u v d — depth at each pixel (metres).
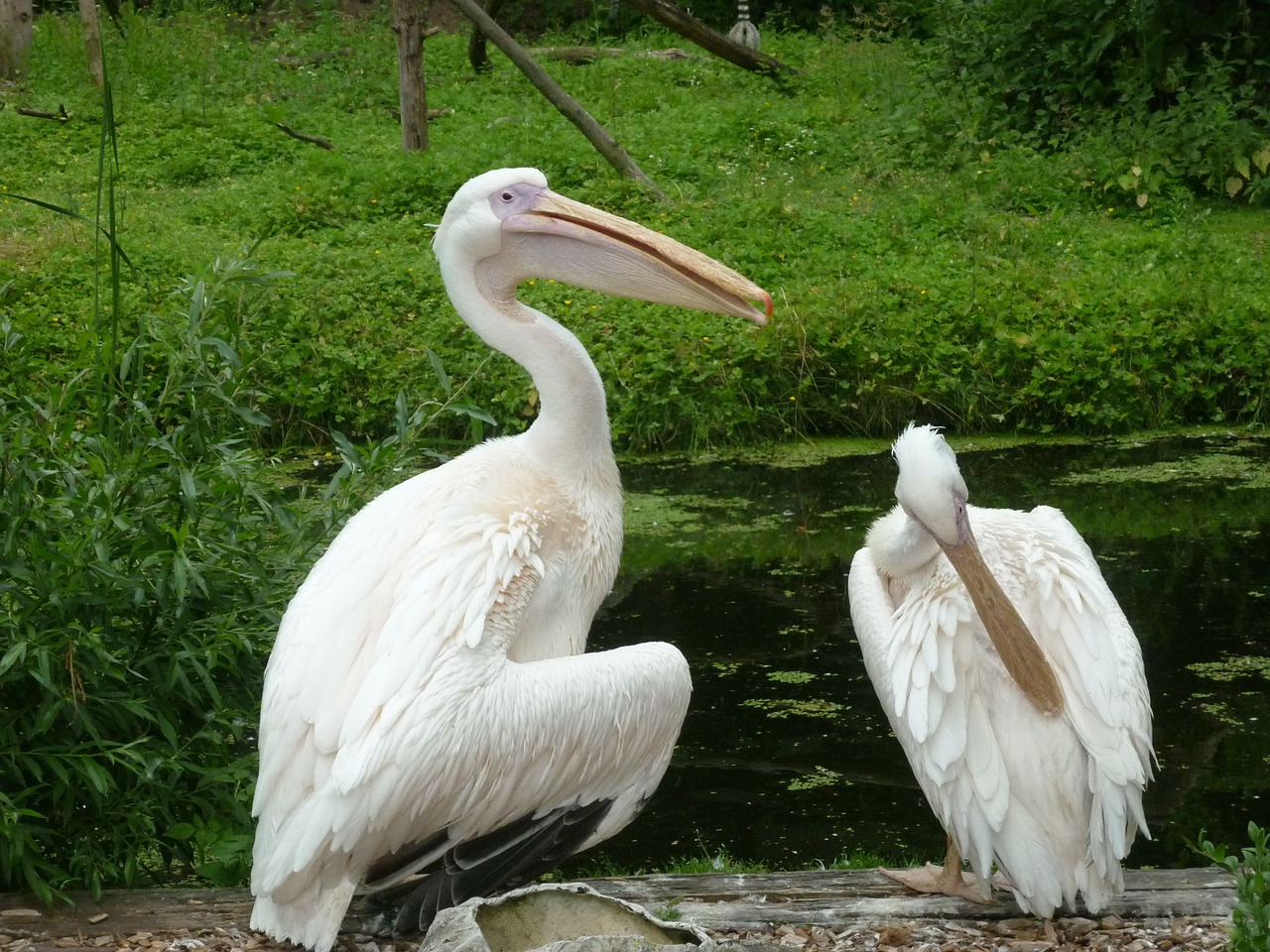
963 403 14.77
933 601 5.72
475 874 5.53
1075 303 15.57
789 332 14.87
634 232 6.27
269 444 13.99
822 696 9.34
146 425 6.45
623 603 10.80
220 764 6.59
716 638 10.20
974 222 18.42
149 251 16.52
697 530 12.30
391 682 5.08
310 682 5.21
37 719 5.84
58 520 6.12
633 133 22.17
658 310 15.48
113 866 6.14
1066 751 5.43
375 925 5.63
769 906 5.84
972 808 5.35
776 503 12.95
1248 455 14.02
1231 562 11.29
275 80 25.48
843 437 14.77
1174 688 9.21
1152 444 14.43
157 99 24.25
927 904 5.81
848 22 30.91
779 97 24.69
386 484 7.01
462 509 5.64
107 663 5.90
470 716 5.09
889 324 15.11
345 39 28.31
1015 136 21.83
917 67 24.41
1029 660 5.41
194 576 5.88
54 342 13.77
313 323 14.73
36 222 17.95
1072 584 5.78
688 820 7.90
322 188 19.23
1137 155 20.33
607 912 4.96
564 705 5.34
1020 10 22.95
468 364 14.27
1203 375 15.16
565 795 5.48
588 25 31.62
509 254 6.29
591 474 6.09
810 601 10.84
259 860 5.11
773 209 18.67
